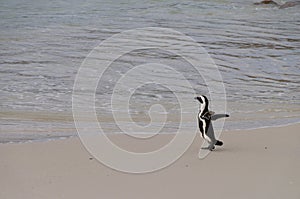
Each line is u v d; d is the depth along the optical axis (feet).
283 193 54.95
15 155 68.80
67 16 240.73
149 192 55.31
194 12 251.19
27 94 120.47
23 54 168.55
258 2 277.23
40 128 91.66
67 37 195.72
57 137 84.28
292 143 74.59
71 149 71.87
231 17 240.32
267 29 213.66
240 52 171.42
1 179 59.31
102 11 252.83
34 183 58.08
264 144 74.02
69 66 151.43
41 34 201.57
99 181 58.54
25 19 233.14
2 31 207.00
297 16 246.88
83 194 54.85
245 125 92.58
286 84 133.39
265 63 156.97
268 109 108.58
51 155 68.80
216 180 58.65
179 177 59.67
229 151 70.08
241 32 206.28
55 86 128.47
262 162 65.00
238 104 113.29
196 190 55.83
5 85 129.29
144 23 223.92
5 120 97.35
